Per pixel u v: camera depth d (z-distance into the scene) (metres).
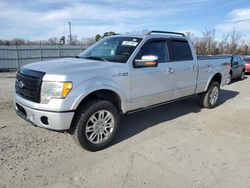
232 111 6.77
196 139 4.78
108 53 4.93
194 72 5.97
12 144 4.28
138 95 4.66
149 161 3.87
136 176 3.45
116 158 3.94
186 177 3.45
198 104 7.07
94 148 4.10
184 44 5.81
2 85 11.37
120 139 4.68
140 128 5.29
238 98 8.63
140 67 4.61
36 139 4.52
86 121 3.93
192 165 3.77
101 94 4.23
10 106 6.68
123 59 4.53
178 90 5.59
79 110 3.90
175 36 5.62
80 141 3.96
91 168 3.63
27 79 3.90
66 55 26.95
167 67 5.18
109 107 4.18
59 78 3.62
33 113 3.77
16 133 4.75
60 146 4.29
